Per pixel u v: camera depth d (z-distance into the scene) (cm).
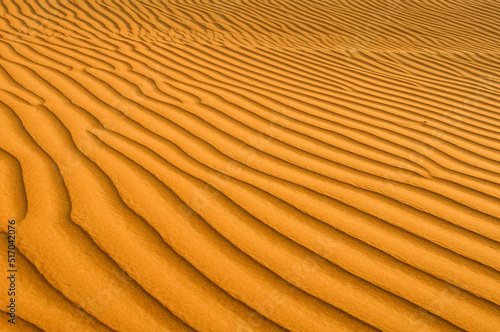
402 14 902
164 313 158
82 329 148
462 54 692
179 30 669
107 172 235
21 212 195
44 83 355
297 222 215
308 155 287
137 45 536
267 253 192
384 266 192
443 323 167
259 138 304
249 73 471
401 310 171
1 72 368
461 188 264
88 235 188
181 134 295
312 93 423
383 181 262
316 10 877
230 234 201
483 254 206
